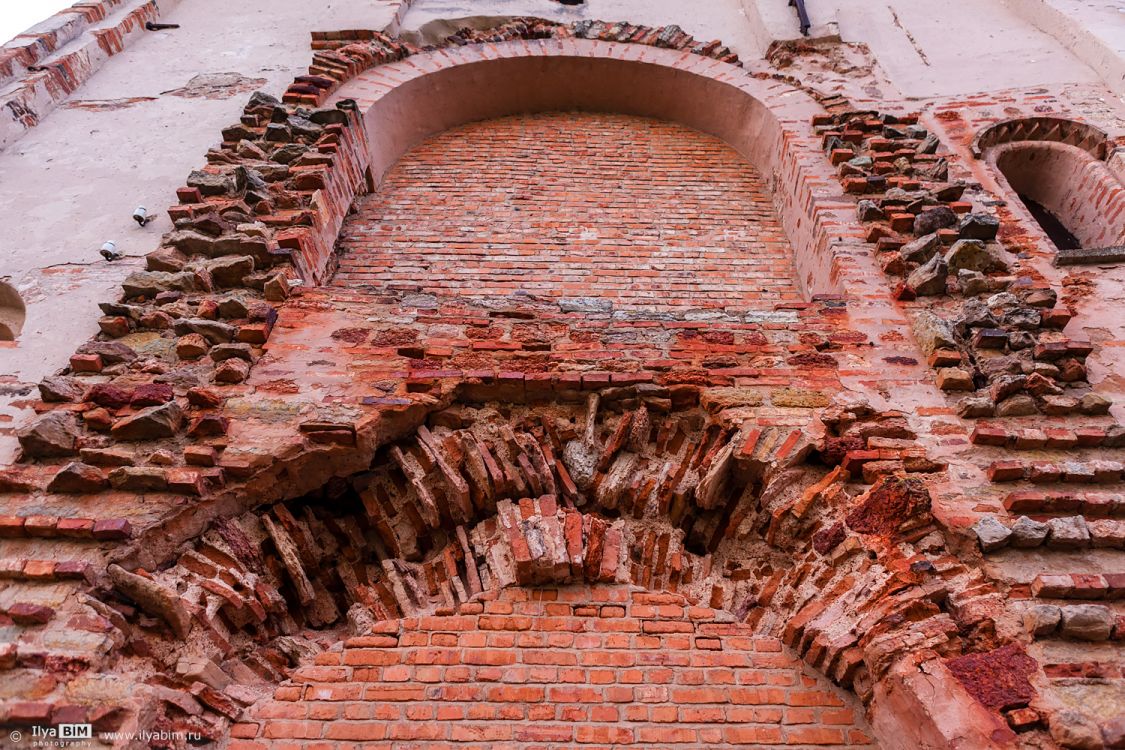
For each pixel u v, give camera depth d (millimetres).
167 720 2467
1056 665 2430
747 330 4027
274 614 3096
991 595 2693
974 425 3434
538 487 3383
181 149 5504
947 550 2916
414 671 2773
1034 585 2680
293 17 7375
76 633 2479
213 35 7164
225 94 6223
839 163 5449
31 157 5395
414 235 5547
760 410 3535
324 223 4934
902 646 2535
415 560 3357
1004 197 5160
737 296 5125
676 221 5824
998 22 7215
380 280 5105
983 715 2264
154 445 3225
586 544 3117
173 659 2691
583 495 3428
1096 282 4336
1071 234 5676
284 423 3359
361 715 2641
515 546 2984
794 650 2861
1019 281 4215
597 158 6562
